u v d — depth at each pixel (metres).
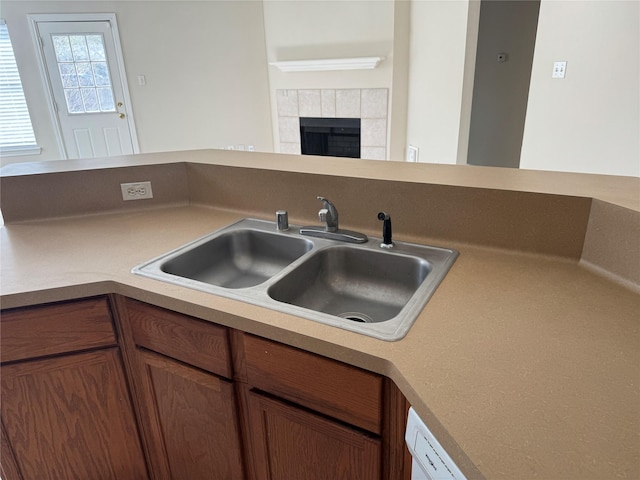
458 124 3.52
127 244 1.37
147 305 1.11
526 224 1.18
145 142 5.35
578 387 0.70
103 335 1.18
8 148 4.92
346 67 4.65
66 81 4.91
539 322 0.88
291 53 5.09
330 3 4.62
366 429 0.87
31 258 1.26
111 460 1.32
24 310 1.10
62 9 4.68
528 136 3.25
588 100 2.76
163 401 1.21
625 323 0.87
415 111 4.47
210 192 1.72
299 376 0.92
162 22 4.99
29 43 4.69
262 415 1.03
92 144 5.20
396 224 1.37
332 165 1.61
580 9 2.71
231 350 1.02
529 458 0.57
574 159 2.92
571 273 1.10
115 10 4.80
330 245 1.33
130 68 5.04
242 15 5.14
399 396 0.81
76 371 1.19
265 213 1.62
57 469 1.29
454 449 0.60
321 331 0.87
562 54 2.88
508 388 0.69
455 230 1.29
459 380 0.71
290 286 1.18
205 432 1.16
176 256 1.28
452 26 3.51
